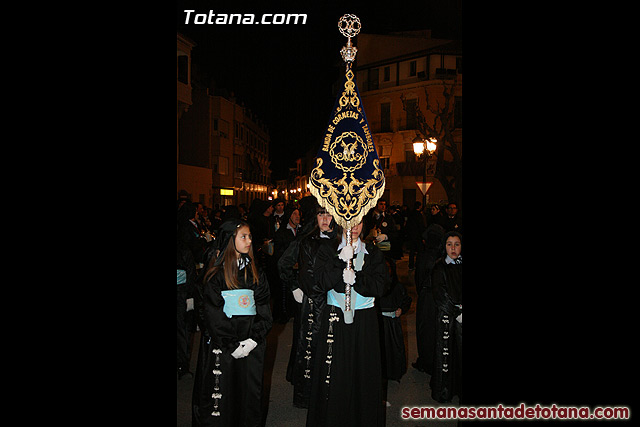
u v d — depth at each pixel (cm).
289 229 886
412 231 1505
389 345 590
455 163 1909
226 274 428
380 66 3706
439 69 3372
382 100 3675
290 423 493
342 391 421
